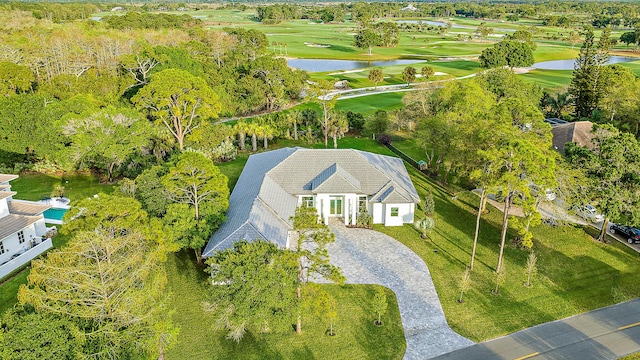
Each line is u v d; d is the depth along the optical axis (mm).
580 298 34594
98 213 28844
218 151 61594
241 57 113000
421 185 55062
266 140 67375
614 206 38656
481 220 47000
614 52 170000
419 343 29750
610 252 41031
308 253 28766
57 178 56875
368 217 44938
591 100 83188
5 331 21406
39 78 89688
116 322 22859
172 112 58219
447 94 63094
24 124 55875
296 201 45406
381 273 37500
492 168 35125
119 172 56094
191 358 27875
